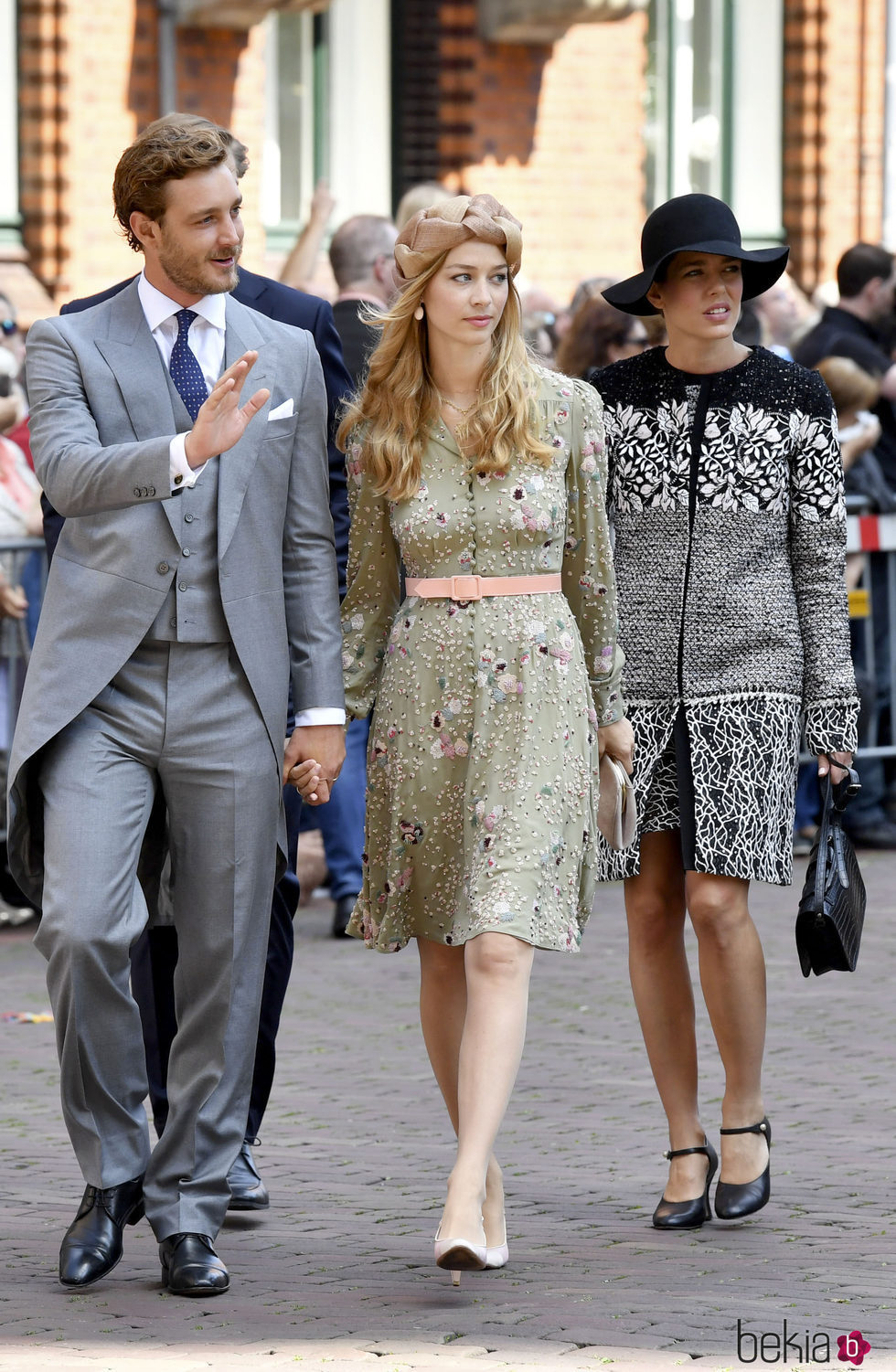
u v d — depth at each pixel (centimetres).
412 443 1016
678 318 1138
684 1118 1140
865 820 2430
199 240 961
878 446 2411
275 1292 995
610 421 1155
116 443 973
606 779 1080
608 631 1058
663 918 1157
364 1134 1323
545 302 2686
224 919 996
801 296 3719
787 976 1812
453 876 1023
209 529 977
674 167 3756
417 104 3459
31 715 977
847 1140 1296
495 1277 1020
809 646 1145
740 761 1128
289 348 1011
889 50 4000
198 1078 1004
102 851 965
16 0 3025
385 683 1033
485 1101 957
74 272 3073
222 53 3177
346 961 1900
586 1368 874
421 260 1002
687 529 1138
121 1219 1011
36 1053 1547
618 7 3366
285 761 1033
